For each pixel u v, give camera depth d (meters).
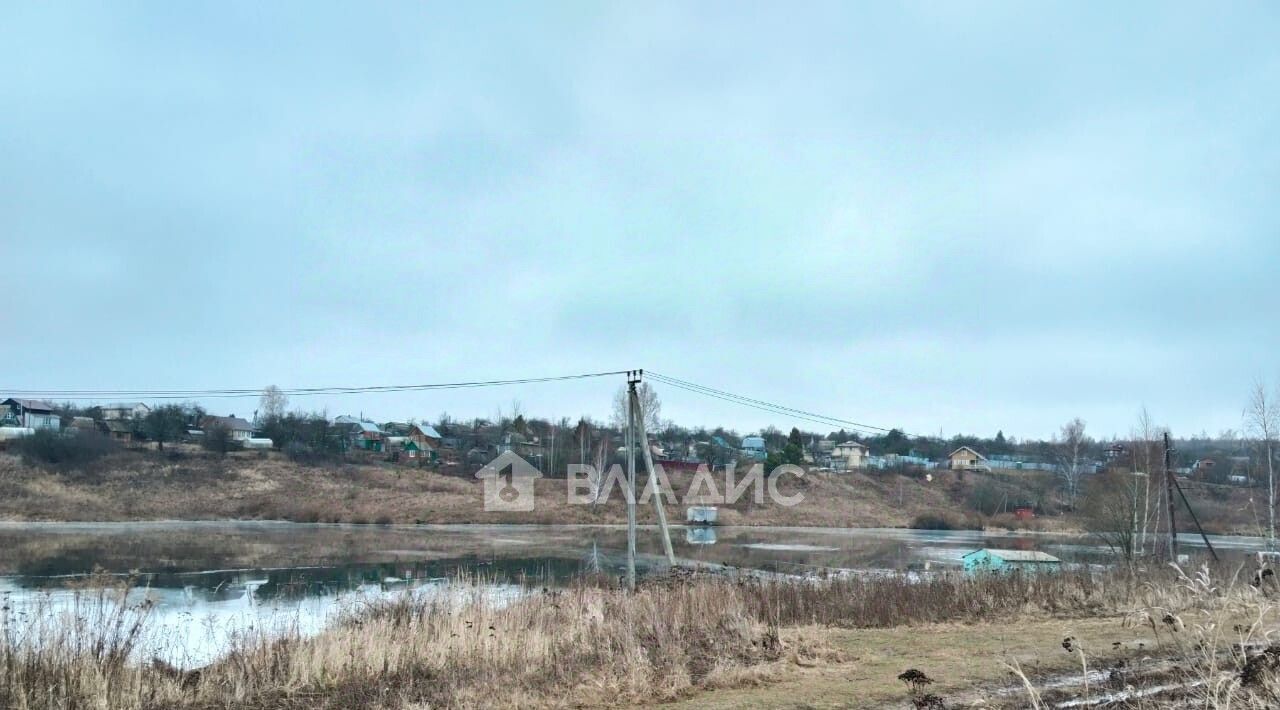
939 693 10.12
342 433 95.00
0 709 8.89
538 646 12.92
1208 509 58.44
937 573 23.05
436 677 11.45
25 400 87.31
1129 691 8.95
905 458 98.50
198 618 20.38
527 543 49.81
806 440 102.56
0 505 59.16
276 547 44.41
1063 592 19.28
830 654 12.55
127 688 9.99
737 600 16.72
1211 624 8.64
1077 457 75.69
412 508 68.69
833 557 43.16
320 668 11.41
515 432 99.06
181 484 69.94
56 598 18.95
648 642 13.17
